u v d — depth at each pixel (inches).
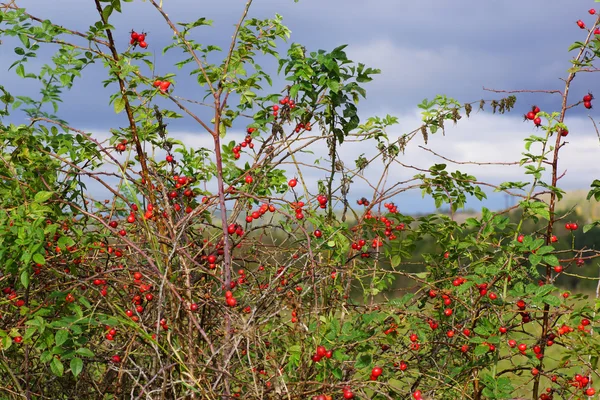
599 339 137.0
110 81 140.9
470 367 133.3
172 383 112.0
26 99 176.2
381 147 175.5
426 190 177.2
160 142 167.0
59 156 141.1
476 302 137.9
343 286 158.2
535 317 139.3
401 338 141.9
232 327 123.9
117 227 151.8
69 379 143.2
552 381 139.9
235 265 165.2
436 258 169.6
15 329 117.3
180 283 132.1
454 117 161.3
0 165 146.3
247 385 114.1
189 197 157.8
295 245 161.0
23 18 135.1
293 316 123.0
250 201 169.5
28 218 123.4
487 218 141.9
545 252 125.6
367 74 174.9
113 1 136.6
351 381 115.2
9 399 131.3
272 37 162.7
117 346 143.2
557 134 143.6
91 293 148.0
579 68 142.2
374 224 162.1
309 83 164.4
